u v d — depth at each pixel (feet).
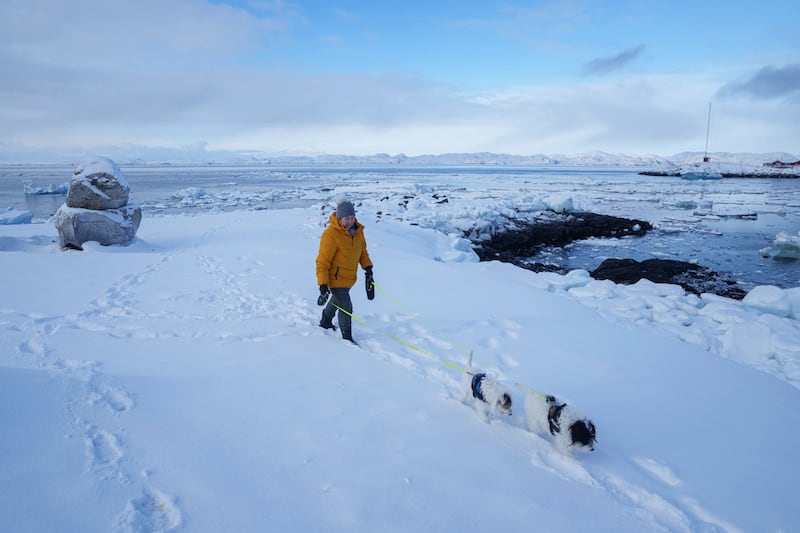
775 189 206.08
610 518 9.25
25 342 16.67
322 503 8.83
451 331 20.45
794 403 15.46
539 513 9.15
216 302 23.57
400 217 70.64
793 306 28.35
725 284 47.75
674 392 15.42
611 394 14.98
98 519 7.72
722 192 185.57
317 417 12.28
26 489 8.08
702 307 30.14
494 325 21.72
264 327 19.76
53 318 19.97
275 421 11.87
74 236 38.75
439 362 16.99
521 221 87.30
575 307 25.54
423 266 34.47
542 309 24.54
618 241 79.20
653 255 66.23
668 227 91.50
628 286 34.40
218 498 8.66
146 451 9.93
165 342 17.54
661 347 19.84
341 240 17.67
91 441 9.93
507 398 12.01
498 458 11.08
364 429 11.85
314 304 23.52
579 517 9.16
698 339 22.99
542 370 16.65
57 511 7.73
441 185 214.90
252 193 153.58
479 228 74.02
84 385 12.34
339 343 18.22
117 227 39.60
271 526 8.09
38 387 11.62
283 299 24.34
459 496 9.43
